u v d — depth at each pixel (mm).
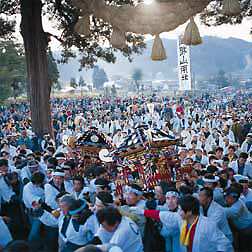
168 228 7012
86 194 8430
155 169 10086
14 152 16547
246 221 8180
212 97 74500
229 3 7742
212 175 8602
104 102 67938
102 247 4352
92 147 11828
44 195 9094
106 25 20312
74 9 20500
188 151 14141
